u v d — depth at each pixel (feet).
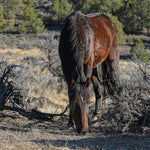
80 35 26.78
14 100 40.09
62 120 35.60
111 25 36.73
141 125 29.09
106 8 242.78
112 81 35.24
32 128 28.99
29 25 260.62
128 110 29.53
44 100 45.24
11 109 37.73
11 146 20.68
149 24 285.84
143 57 122.52
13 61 114.93
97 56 32.86
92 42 29.50
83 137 27.30
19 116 35.12
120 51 215.72
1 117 34.09
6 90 39.04
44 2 393.09
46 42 71.26
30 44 194.59
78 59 24.88
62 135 27.73
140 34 287.89
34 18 263.08
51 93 56.24
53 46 70.49
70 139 25.96
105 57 35.19
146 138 25.85
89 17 33.76
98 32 32.22
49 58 70.69
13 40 216.74
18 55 147.74
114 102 34.73
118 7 280.10
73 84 23.20
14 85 40.57
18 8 345.51
